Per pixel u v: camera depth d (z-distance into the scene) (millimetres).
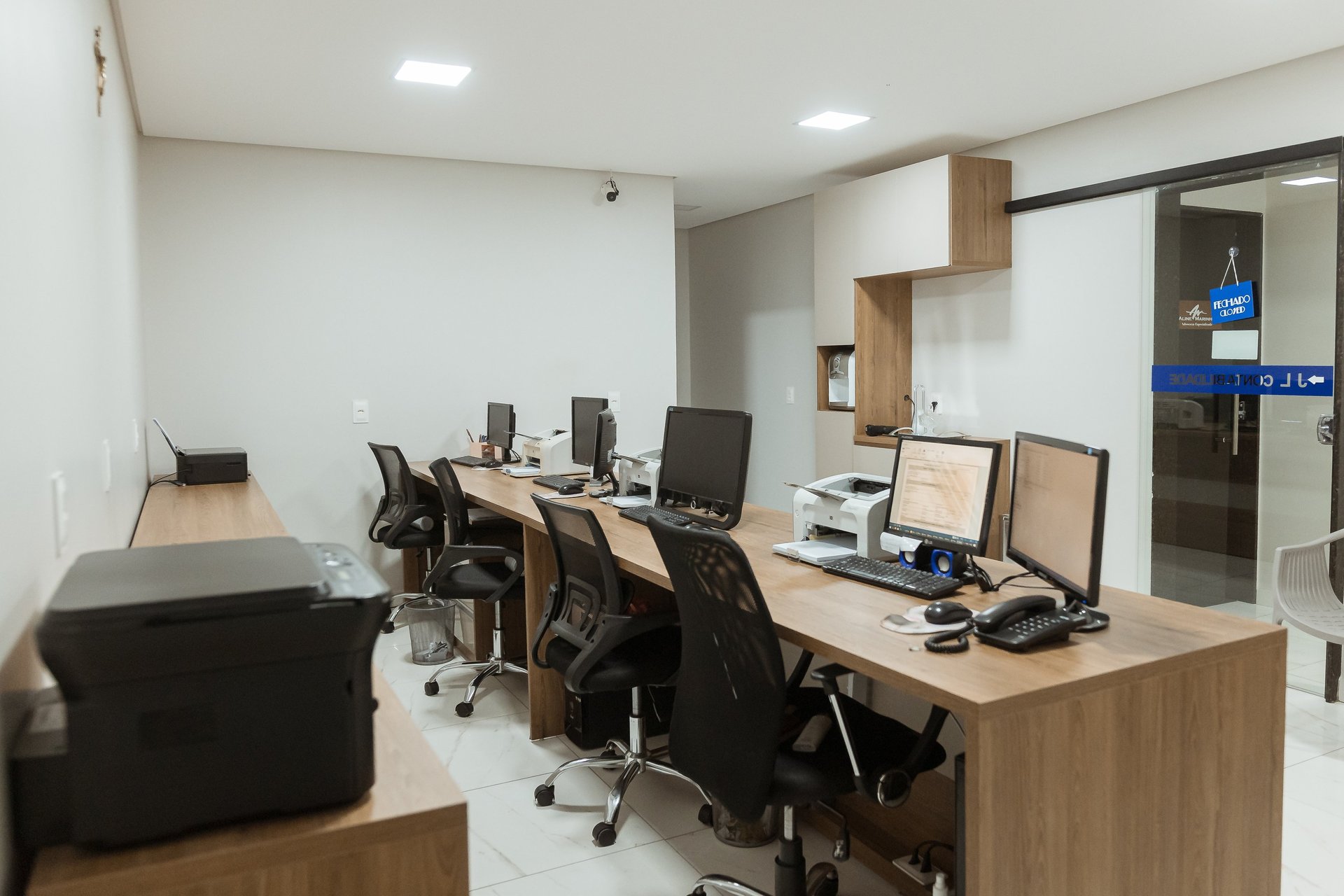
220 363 4871
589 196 5734
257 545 1365
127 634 999
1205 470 4176
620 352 5875
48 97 1498
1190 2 3203
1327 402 3674
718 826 2580
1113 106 4465
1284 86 3875
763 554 2799
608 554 2537
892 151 5320
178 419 4793
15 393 1137
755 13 3238
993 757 1535
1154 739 1735
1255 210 3928
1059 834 1623
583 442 4715
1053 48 3648
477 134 4789
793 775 1917
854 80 4012
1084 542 1827
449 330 5395
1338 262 3604
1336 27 3455
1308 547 3260
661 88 4055
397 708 1526
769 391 7238
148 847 1069
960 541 2256
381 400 5250
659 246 5953
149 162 4676
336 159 5082
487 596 3602
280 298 4988
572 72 3828
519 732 3426
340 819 1139
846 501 2658
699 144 5086
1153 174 4297
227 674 1078
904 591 2277
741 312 7547
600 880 2393
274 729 1110
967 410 5512
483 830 2674
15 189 1184
